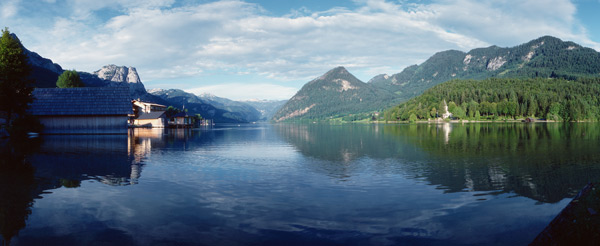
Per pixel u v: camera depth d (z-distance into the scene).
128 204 12.93
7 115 59.09
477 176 18.62
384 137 57.28
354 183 16.91
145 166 22.91
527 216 11.32
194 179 18.08
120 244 8.98
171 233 9.82
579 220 8.28
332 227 10.30
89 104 69.81
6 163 23.88
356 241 9.17
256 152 32.91
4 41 55.19
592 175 18.64
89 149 34.72
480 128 91.25
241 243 9.04
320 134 75.88
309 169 21.62
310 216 11.42
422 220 10.96
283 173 20.05
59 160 25.72
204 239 9.34
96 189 15.48
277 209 12.26
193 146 40.03
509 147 35.19
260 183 16.97
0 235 9.65
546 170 20.47
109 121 70.12
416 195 14.31
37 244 9.00
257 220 10.98
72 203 13.04
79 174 19.44
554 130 73.56
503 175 18.89
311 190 15.37
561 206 12.48
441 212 11.84
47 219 11.09
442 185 16.30
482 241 9.16
